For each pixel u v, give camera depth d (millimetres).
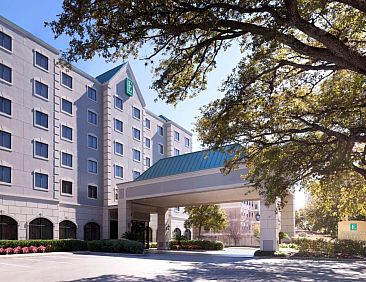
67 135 38906
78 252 32594
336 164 15523
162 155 57031
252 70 12250
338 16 12492
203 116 14281
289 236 35375
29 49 35125
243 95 12555
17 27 33938
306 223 71062
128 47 10195
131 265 20438
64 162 38156
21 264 21328
